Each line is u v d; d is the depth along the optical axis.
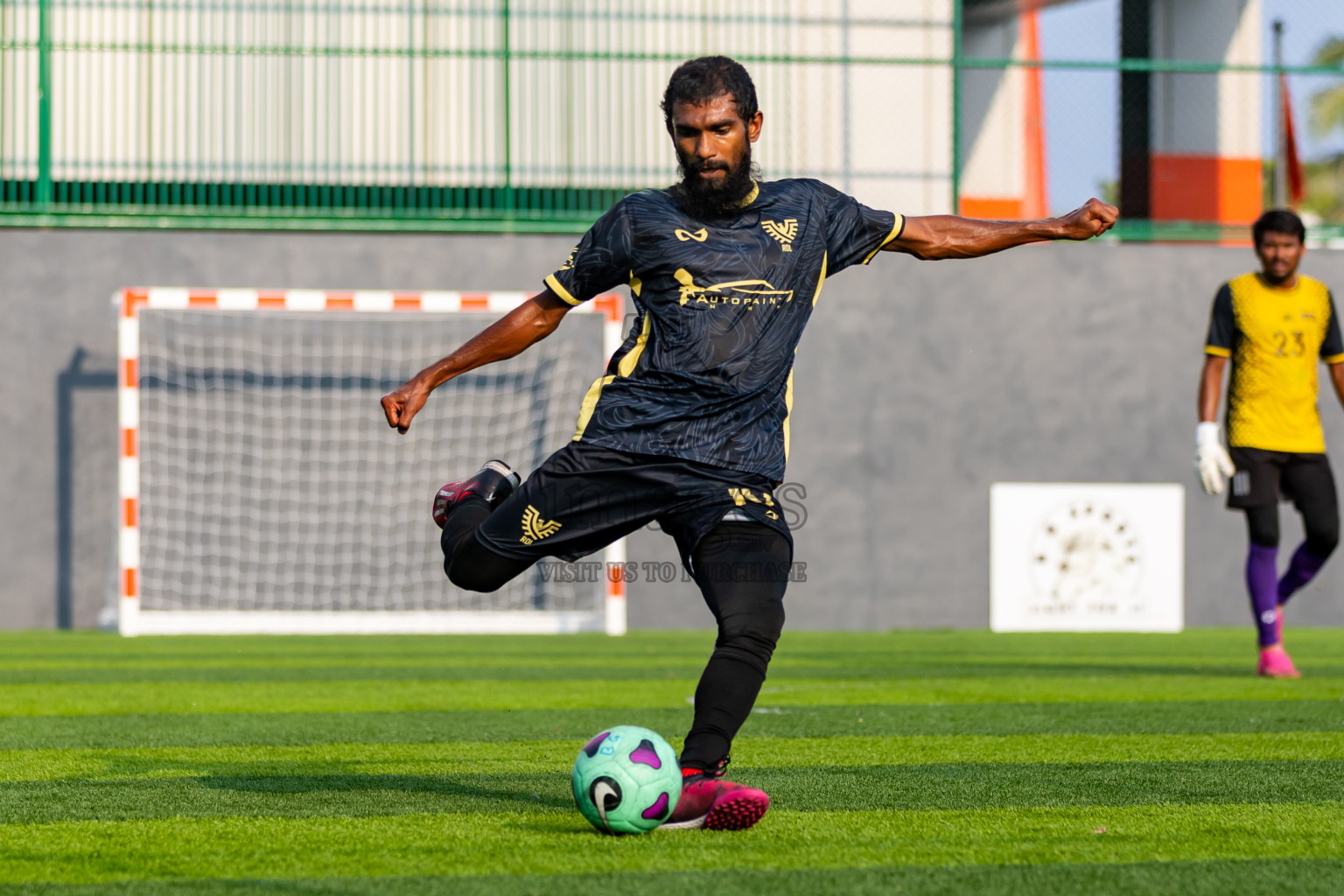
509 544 8.24
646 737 7.98
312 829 8.20
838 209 8.46
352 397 28.56
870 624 29.56
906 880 6.83
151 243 28.64
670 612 29.14
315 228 29.14
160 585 27.97
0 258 28.28
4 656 22.34
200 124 30.23
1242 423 18.41
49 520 28.17
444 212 29.33
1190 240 31.55
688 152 7.99
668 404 8.01
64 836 8.02
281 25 30.69
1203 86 37.94
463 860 7.29
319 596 28.36
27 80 29.80
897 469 29.80
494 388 28.81
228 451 28.22
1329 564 30.53
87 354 28.41
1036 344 30.23
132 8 30.47
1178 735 12.97
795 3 32.66
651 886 6.69
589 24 31.83
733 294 8.00
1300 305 18.17
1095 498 29.72
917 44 33.25
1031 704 15.79
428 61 31.12
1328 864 7.24
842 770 10.70
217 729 13.52
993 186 40.03
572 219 29.92
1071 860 7.33
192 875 6.97
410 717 14.62
